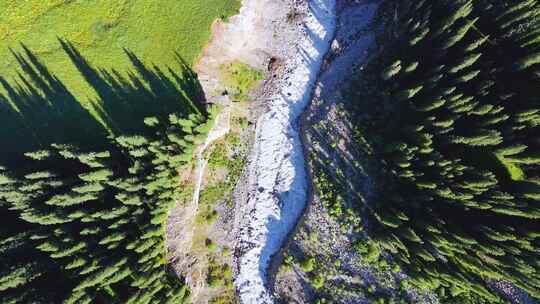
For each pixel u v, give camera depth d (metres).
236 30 47.34
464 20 43.22
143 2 44.81
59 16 44.06
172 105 45.09
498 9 42.06
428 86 44.53
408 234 43.41
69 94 44.09
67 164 42.06
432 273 43.50
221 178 49.97
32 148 43.66
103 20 44.50
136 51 44.66
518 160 41.25
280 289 50.53
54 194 39.91
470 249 43.16
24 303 37.38
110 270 37.62
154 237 41.81
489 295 42.97
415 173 44.84
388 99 50.31
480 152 43.69
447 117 43.75
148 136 42.50
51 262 39.56
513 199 41.72
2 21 43.66
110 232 40.09
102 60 44.28
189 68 45.41
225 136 50.19
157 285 41.16
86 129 44.03
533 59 39.59
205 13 45.47
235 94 49.62
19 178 40.09
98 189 39.66
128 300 38.50
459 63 42.47
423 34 43.72
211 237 48.88
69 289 39.06
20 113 44.09
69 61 44.09
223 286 49.34
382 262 48.69
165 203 41.62
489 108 40.59
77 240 39.03
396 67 44.59
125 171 41.84
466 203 42.09
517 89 42.16
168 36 45.12
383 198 49.06
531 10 40.09
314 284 48.88
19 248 39.28
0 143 43.69
